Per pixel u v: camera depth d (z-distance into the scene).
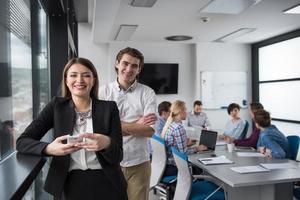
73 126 1.29
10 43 1.59
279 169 2.74
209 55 6.78
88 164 1.32
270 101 6.38
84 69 1.33
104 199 1.33
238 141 4.17
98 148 1.17
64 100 1.34
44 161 1.10
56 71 2.59
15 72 1.69
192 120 5.88
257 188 2.85
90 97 1.39
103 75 6.51
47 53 2.60
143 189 2.07
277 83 6.14
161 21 4.66
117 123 1.37
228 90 6.88
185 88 6.91
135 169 2.04
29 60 2.12
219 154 3.45
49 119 1.30
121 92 2.06
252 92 6.97
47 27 2.60
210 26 5.05
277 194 2.70
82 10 5.21
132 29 5.23
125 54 2.00
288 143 3.53
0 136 1.33
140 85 2.12
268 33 5.73
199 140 4.10
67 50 2.61
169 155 3.36
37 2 2.33
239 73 6.92
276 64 6.14
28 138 1.18
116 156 1.27
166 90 6.72
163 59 6.77
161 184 3.39
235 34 5.76
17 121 1.70
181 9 4.01
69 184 1.31
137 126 1.94
